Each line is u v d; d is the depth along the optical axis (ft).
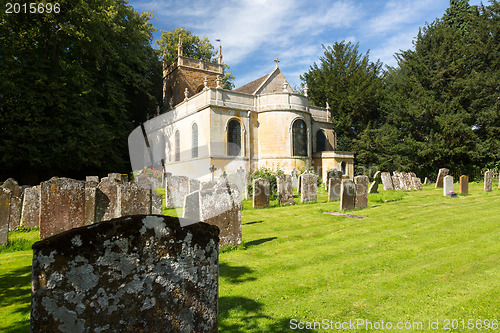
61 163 70.90
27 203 30.50
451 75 90.22
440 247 22.02
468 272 16.90
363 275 16.89
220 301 13.79
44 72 68.13
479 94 83.51
